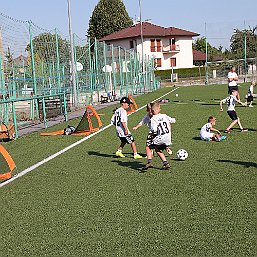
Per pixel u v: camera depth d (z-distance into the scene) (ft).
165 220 17.75
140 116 63.77
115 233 16.62
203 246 14.93
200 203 19.75
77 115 72.18
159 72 230.89
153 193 21.83
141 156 32.27
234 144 35.50
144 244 15.40
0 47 59.41
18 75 80.43
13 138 46.01
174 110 70.23
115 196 21.68
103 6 281.54
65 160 32.30
